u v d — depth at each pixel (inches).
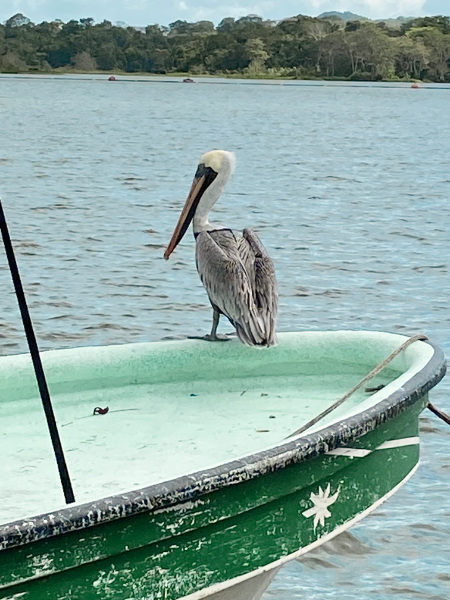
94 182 1175.6
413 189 1173.7
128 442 226.7
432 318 543.8
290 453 181.6
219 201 1005.8
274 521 185.0
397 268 673.6
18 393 247.9
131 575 168.9
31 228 814.5
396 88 7500.0
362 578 275.7
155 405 247.8
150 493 165.9
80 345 482.3
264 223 875.4
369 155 1691.7
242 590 199.8
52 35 7854.3
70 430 233.6
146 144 1840.6
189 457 218.8
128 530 165.9
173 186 1155.9
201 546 175.9
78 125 2417.6
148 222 863.1
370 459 201.2
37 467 214.7
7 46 7790.4
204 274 264.1
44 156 1519.4
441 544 292.2
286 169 1391.5
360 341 257.6
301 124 2733.8
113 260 681.6
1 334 493.7
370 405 200.1
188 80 7588.6
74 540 160.9
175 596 174.6
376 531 297.4
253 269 266.2
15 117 2704.2
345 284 619.5
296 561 282.8
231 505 177.2
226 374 261.4
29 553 157.6
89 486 205.9
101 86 6338.6
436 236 821.2
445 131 2534.5
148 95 4987.7
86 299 565.6
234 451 221.3
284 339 263.1
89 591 165.3
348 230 844.0
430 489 321.7
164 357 259.1
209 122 2726.4
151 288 595.8
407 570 279.7
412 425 214.8
